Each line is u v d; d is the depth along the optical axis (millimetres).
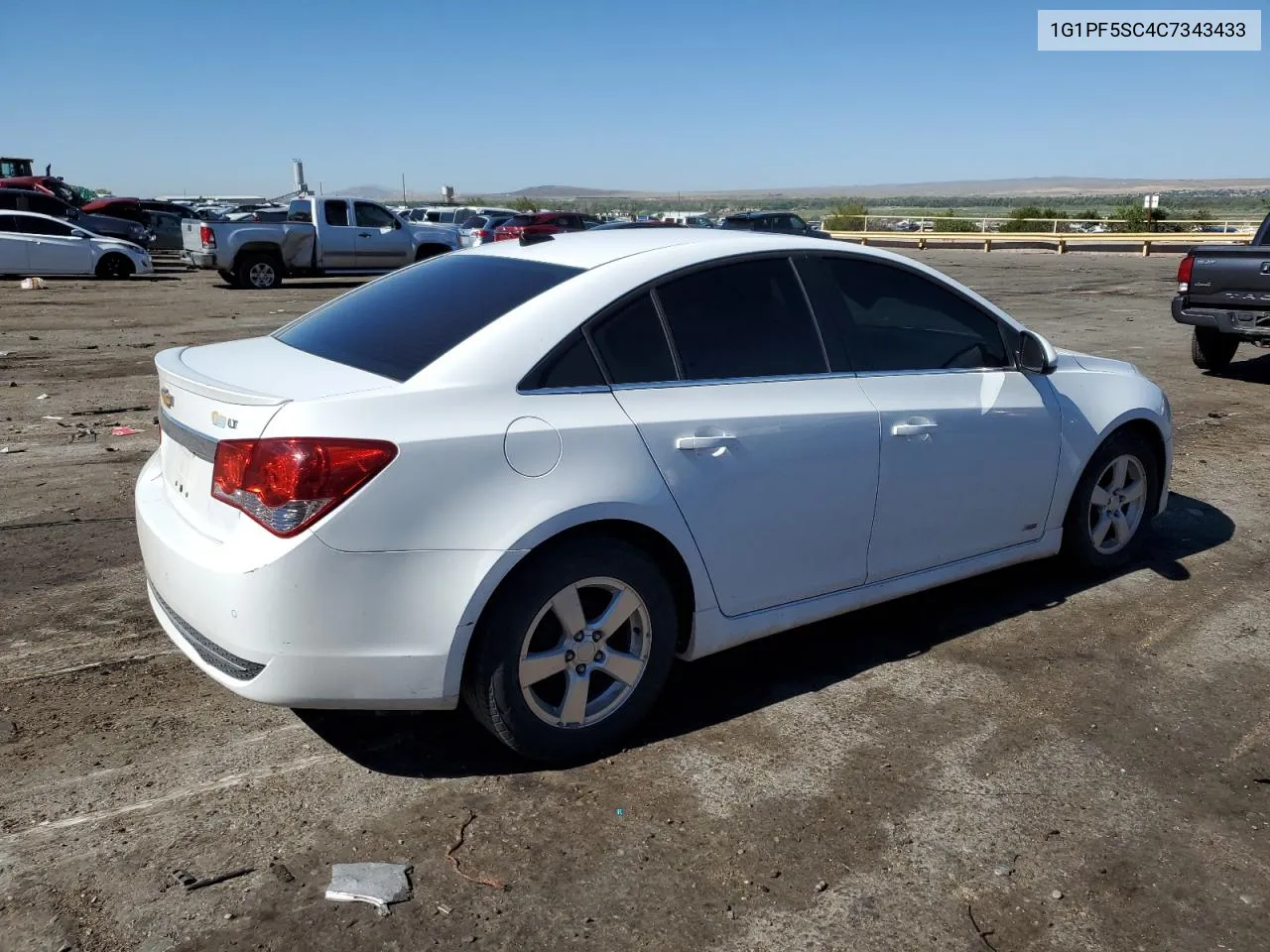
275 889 2789
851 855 2971
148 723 3625
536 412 3201
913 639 4406
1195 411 9094
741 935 2652
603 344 3408
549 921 2684
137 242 30188
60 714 3670
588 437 3248
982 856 2982
